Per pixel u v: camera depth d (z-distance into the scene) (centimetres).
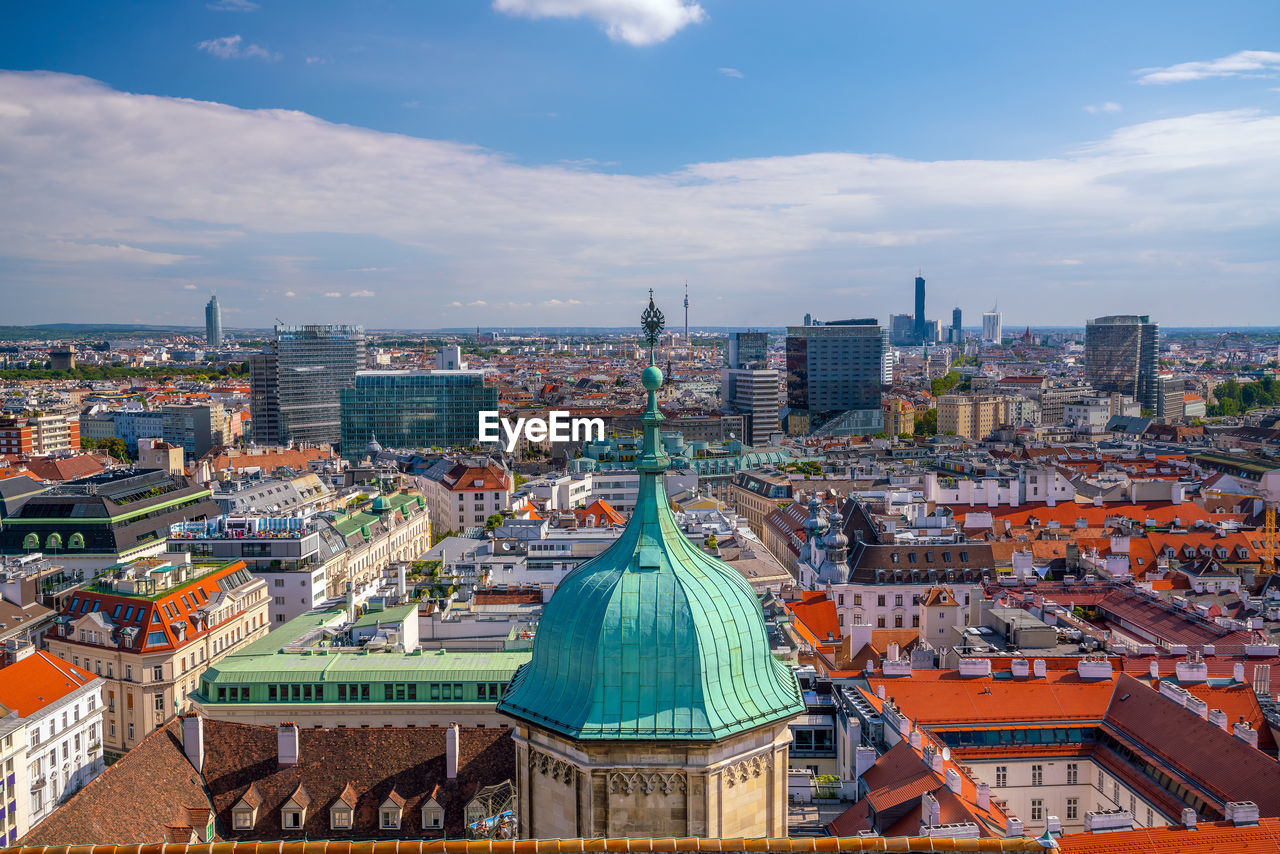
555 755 4906
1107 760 11319
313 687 14238
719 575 5038
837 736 12481
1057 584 19562
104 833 9975
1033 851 3897
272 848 3872
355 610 19050
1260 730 11362
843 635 19812
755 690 4909
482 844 3844
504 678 14188
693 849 3831
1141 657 13975
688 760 4722
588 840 3869
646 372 5134
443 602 18838
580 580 5028
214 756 11525
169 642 18450
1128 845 8331
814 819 10131
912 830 8856
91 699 16588
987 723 11731
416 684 14200
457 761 11388
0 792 13962
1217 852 8206
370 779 11369
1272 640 15725
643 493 5119
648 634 4759
